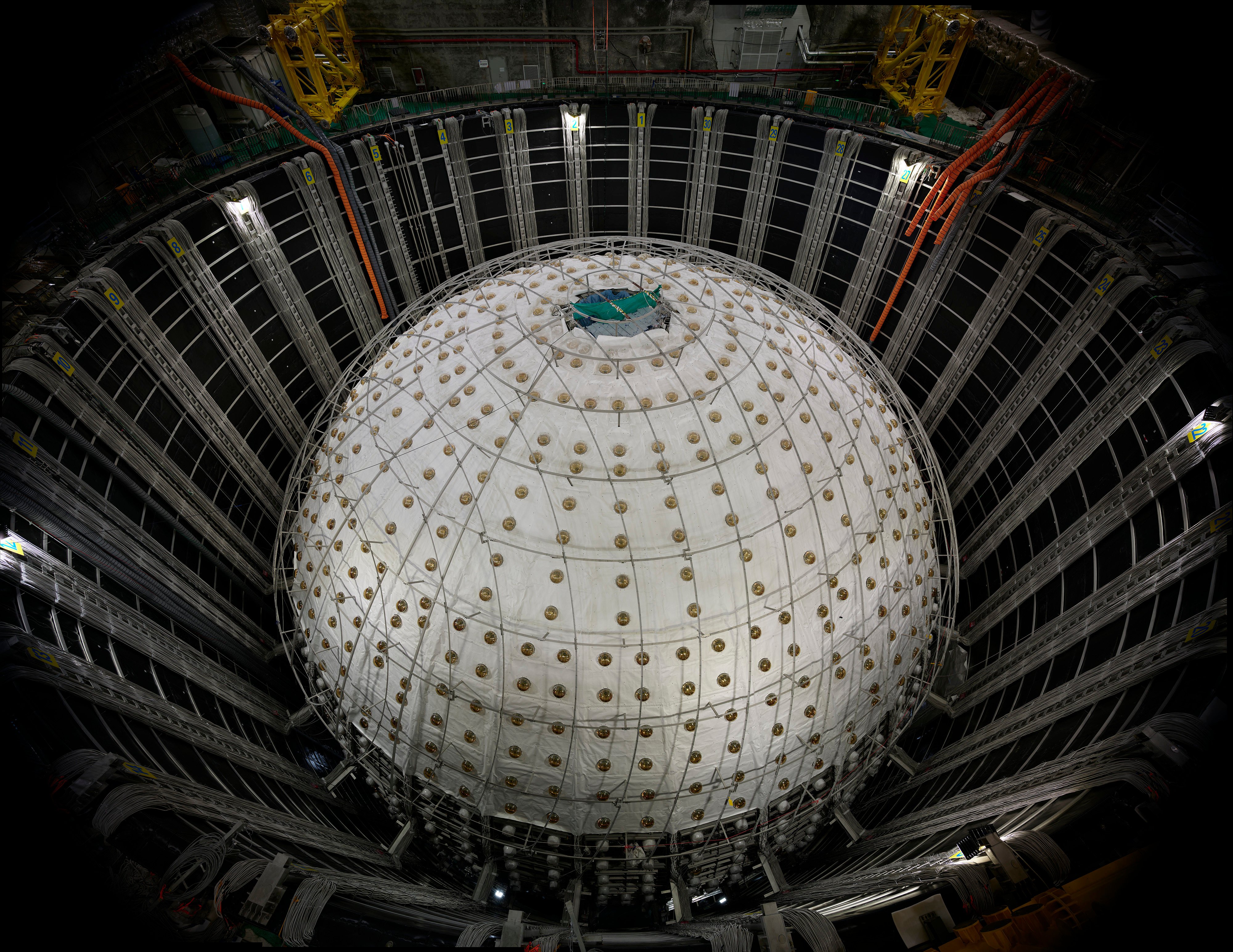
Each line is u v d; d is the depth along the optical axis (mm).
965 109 40875
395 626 18984
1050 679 23109
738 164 37875
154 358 26172
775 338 22344
